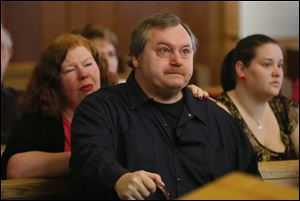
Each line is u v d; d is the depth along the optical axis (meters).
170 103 2.84
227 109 3.78
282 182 3.05
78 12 8.39
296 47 8.00
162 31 2.72
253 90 3.75
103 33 5.18
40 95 3.28
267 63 3.70
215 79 8.73
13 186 2.74
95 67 3.38
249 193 1.02
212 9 8.75
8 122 4.83
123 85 2.90
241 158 2.87
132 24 8.64
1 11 7.93
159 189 2.32
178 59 2.70
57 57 3.29
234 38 8.70
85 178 2.50
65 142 3.22
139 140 2.69
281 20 8.90
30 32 8.16
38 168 2.96
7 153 3.12
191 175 2.71
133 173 2.31
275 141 3.82
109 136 2.65
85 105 2.78
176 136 2.76
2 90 4.86
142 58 2.76
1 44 4.86
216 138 2.86
